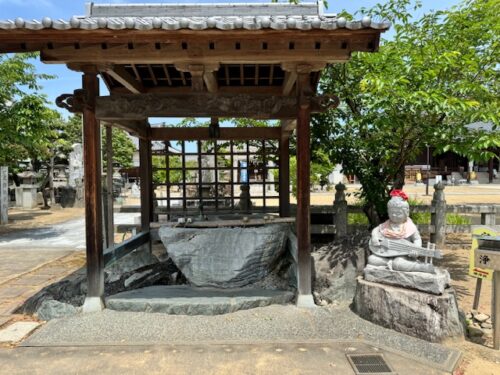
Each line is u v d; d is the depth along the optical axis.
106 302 4.08
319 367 2.89
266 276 5.03
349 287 4.33
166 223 5.43
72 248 8.10
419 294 3.40
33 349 3.21
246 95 4.02
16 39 3.51
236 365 2.93
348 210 6.94
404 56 5.18
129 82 5.06
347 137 5.84
